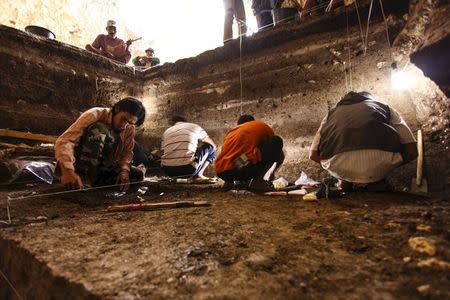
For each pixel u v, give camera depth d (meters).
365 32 3.82
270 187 3.26
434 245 1.23
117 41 7.25
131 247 1.41
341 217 1.82
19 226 1.85
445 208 1.90
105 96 5.64
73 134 2.69
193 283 1.03
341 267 1.13
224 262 1.20
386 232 1.49
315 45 4.24
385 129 2.45
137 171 3.30
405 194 2.55
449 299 0.88
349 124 2.53
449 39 2.09
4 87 4.40
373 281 1.00
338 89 3.99
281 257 1.25
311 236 1.50
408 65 3.10
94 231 1.69
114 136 2.99
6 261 1.55
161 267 1.17
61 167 2.50
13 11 8.91
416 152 2.54
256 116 4.71
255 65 4.79
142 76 6.14
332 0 4.28
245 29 6.04
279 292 0.96
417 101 3.16
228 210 2.16
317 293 0.95
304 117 4.25
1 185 3.40
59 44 5.04
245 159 3.06
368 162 2.43
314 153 2.90
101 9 11.48
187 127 4.09
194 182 4.11
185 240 1.50
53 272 1.14
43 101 4.83
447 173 2.64
